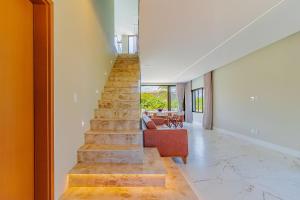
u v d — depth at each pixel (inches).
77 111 120.7
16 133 69.2
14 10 69.2
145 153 144.9
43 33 82.0
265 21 149.3
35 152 80.7
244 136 262.4
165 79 479.2
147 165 117.0
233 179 131.0
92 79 157.4
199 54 242.7
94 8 166.1
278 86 201.5
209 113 363.6
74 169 108.5
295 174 139.1
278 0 119.8
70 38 110.1
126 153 120.3
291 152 187.2
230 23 153.4
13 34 68.5
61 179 96.2
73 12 115.6
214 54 242.5
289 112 188.5
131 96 188.9
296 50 179.6
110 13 243.1
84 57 137.0
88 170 107.6
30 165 78.3
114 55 264.5
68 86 106.3
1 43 61.8
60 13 96.7
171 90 553.3
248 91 251.3
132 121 147.5
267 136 218.7
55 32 90.6
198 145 229.6
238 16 141.0
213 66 316.8
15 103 68.9
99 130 144.3
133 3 370.9
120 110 160.1
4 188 62.2
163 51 227.9
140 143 133.2
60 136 95.3
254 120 240.2
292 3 122.9
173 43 199.5
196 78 457.4
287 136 191.8
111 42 245.3
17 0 71.1
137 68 250.1
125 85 205.6
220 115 331.9
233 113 289.4
